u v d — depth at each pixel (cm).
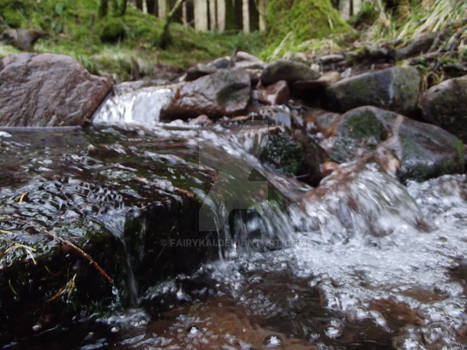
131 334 112
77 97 334
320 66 461
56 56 339
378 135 307
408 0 655
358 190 228
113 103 360
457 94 319
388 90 330
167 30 746
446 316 121
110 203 130
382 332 114
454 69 370
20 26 641
